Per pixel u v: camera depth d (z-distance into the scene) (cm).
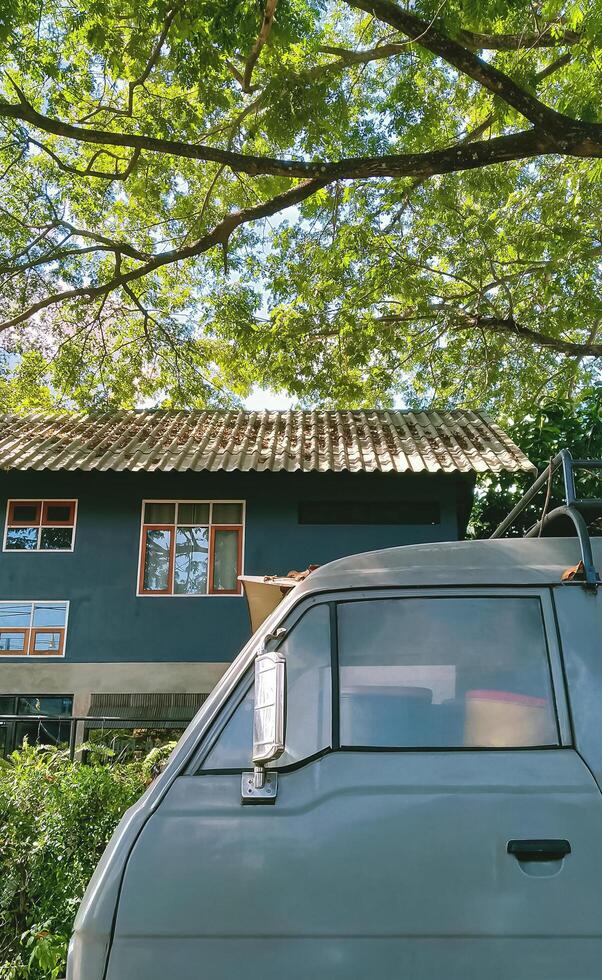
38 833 711
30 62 1141
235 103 1318
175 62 995
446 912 280
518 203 1619
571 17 979
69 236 1235
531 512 1608
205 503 1733
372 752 308
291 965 277
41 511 1738
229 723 317
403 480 1680
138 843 293
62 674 1659
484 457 1571
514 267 1730
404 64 1247
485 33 1106
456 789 296
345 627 331
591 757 303
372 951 277
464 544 349
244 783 300
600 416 1686
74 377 1453
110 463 1583
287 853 288
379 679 321
